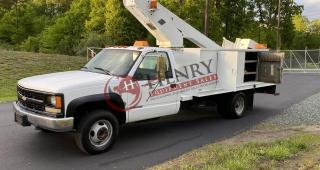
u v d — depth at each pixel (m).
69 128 6.75
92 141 7.12
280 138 8.20
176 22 10.51
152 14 9.91
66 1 71.12
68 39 44.47
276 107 12.98
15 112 7.45
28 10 59.31
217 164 6.21
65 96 6.68
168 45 10.43
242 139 8.28
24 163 6.68
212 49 9.96
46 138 8.24
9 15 57.03
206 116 11.13
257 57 12.00
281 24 51.12
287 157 6.63
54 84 6.84
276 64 11.66
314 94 16.58
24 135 8.46
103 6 41.09
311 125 9.86
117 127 7.48
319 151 7.03
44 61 27.72
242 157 6.48
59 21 47.53
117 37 36.94
